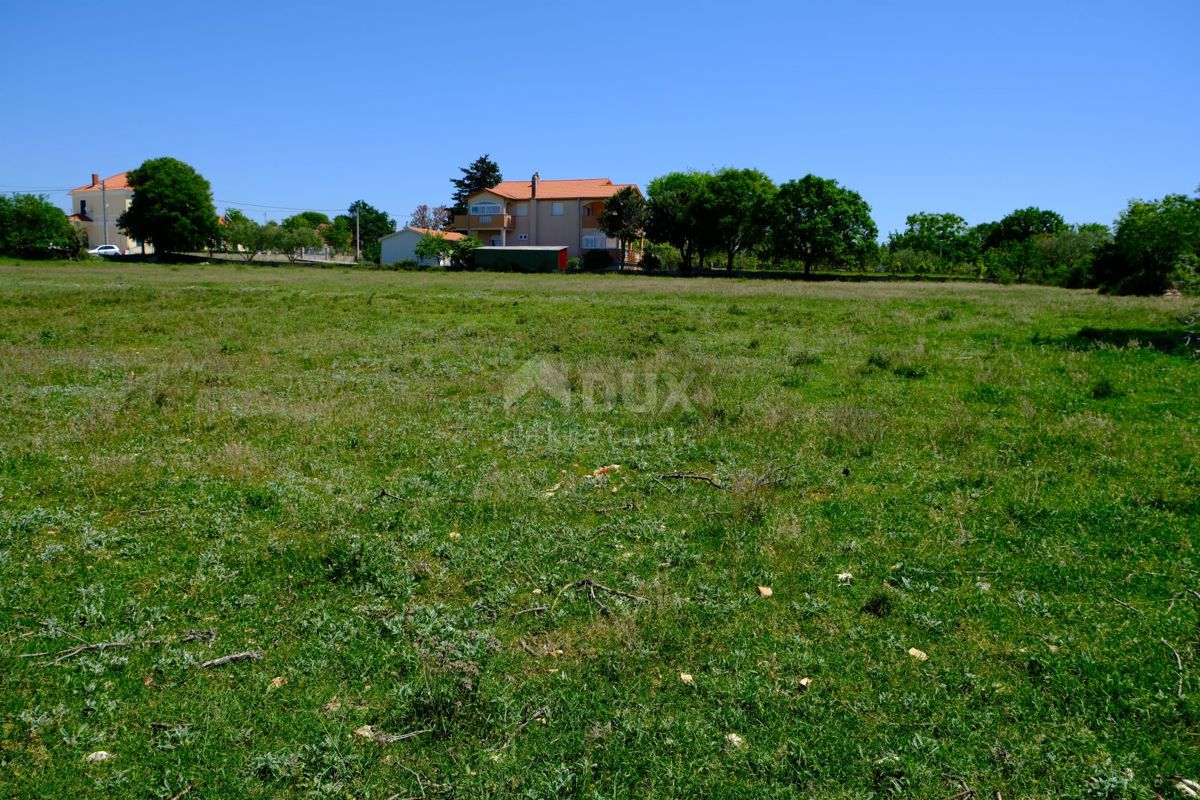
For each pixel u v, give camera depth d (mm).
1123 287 35312
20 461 7922
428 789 3500
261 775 3586
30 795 3451
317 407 10305
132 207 72750
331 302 25328
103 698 4102
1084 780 3498
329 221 131125
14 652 4508
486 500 6910
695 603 5113
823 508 6719
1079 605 4988
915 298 29594
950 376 12203
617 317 21531
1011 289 43031
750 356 14617
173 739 3816
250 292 29016
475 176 96562
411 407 10453
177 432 9164
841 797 3414
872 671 4336
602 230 74938
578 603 5156
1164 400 9797
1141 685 4145
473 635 4703
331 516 6535
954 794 3438
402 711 3990
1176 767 3578
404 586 5348
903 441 8617
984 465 7699
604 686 4238
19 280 36219
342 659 4500
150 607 5051
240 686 4250
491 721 3924
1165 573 5312
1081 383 11086
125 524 6391
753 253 81188
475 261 69625
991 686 4172
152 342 16594
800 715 3982
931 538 6066
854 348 15352
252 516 6609
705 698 4121
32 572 5520
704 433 9117
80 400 10766
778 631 4793
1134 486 6867
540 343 16344
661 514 6652
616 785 3500
